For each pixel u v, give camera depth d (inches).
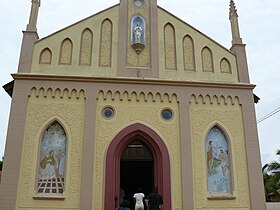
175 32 575.5
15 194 452.1
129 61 547.5
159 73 542.9
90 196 463.5
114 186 477.7
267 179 1171.3
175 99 529.3
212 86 541.0
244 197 497.0
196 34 580.4
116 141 495.2
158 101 524.4
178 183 490.6
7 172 458.6
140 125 508.7
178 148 506.9
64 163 482.0
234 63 571.2
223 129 525.7
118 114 509.7
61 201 461.7
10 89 548.4
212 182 501.7
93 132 492.4
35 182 463.8
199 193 488.4
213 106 534.6
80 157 482.3
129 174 679.1
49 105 500.1
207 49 575.8
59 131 498.0
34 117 491.8
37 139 482.6
